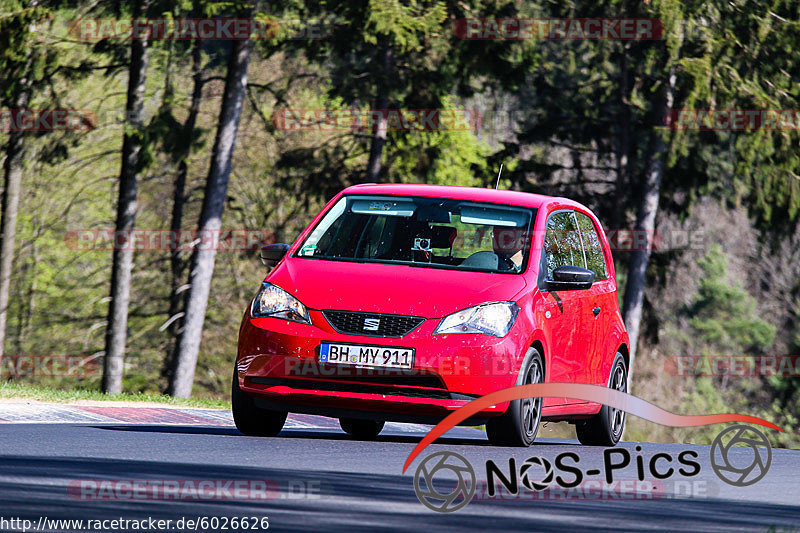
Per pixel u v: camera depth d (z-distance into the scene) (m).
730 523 20.14
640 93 107.06
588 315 36.12
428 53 102.50
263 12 94.19
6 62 90.62
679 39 97.31
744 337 176.75
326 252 34.22
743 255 170.12
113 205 135.12
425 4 96.38
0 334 116.31
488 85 104.88
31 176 133.88
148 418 41.03
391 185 36.59
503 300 31.53
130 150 94.25
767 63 99.56
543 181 112.25
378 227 34.88
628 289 107.88
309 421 44.84
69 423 37.16
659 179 107.69
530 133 113.06
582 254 37.50
